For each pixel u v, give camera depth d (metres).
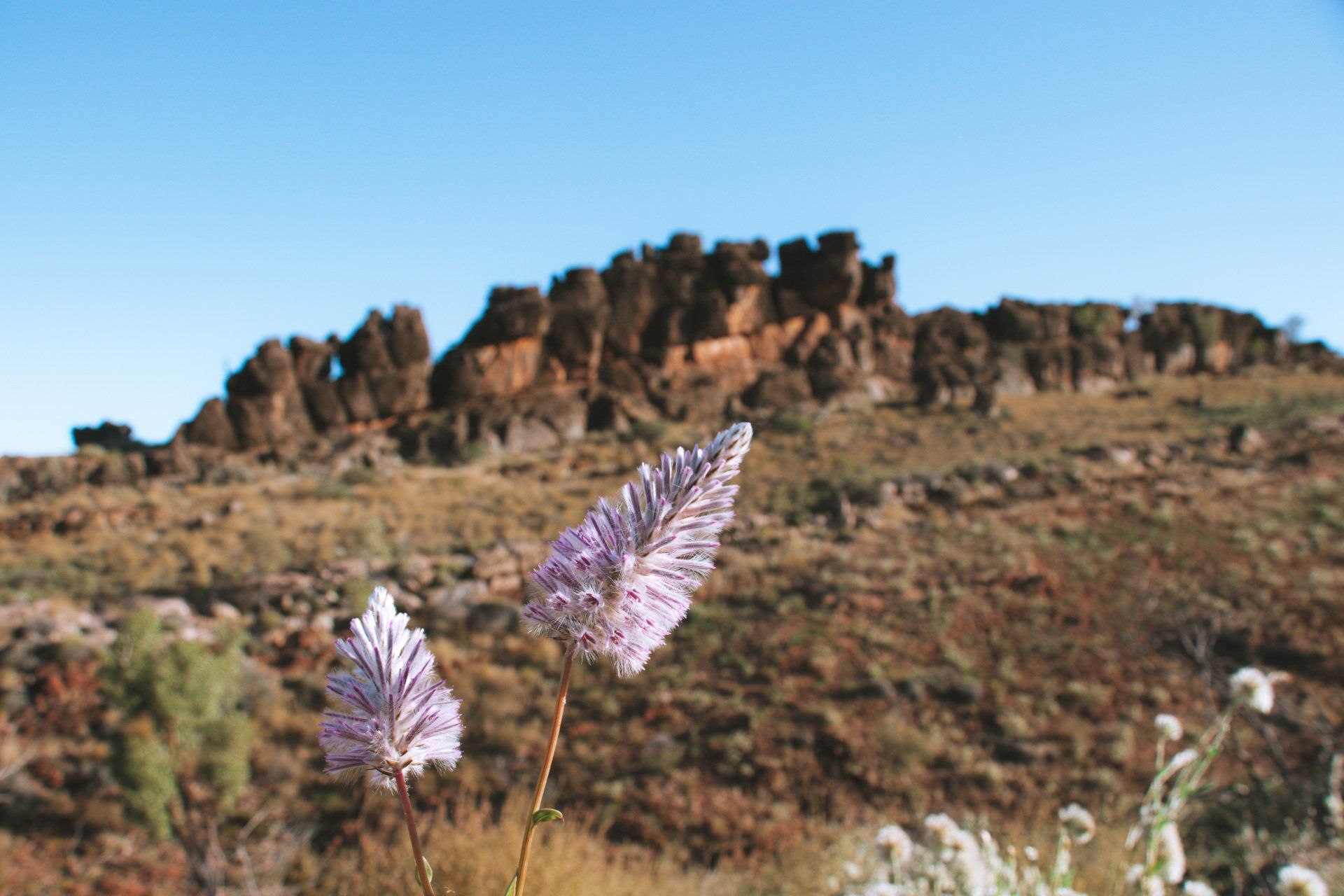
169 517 30.30
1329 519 25.39
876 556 24.86
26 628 18.50
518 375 46.94
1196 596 20.84
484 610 21.67
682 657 19.52
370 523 28.48
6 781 13.68
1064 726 16.17
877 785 14.81
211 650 18.05
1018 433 41.69
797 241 53.69
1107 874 5.41
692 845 13.37
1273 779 11.89
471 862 8.65
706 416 46.94
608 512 1.39
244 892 11.41
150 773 12.10
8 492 34.66
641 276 50.31
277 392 42.78
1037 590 21.84
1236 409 45.50
